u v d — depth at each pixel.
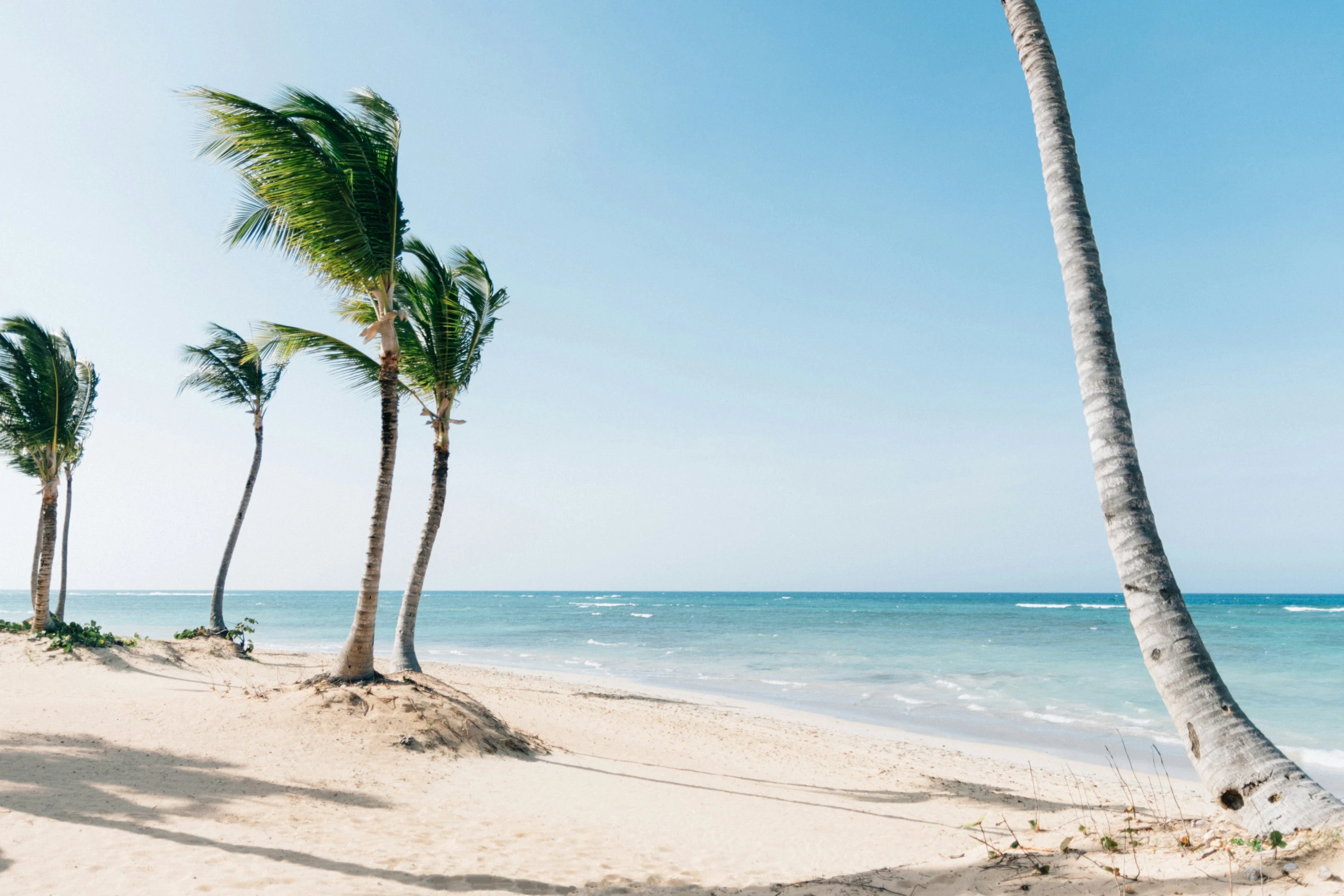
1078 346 5.15
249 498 20.28
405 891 4.65
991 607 96.94
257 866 4.77
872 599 158.75
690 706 17.55
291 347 11.40
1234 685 22.19
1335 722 16.77
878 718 17.84
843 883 4.82
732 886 5.18
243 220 10.54
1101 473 4.87
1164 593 4.56
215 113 8.99
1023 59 6.03
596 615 76.69
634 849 6.07
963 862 4.82
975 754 13.55
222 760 7.30
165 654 16.36
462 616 72.19
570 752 10.41
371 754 8.12
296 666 18.39
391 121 10.58
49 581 15.86
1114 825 5.00
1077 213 5.34
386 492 10.23
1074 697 21.09
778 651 35.25
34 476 17.53
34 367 15.61
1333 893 3.17
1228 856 3.82
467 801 7.11
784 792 9.17
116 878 4.34
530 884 5.01
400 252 10.69
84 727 8.09
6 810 5.23
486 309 13.86
